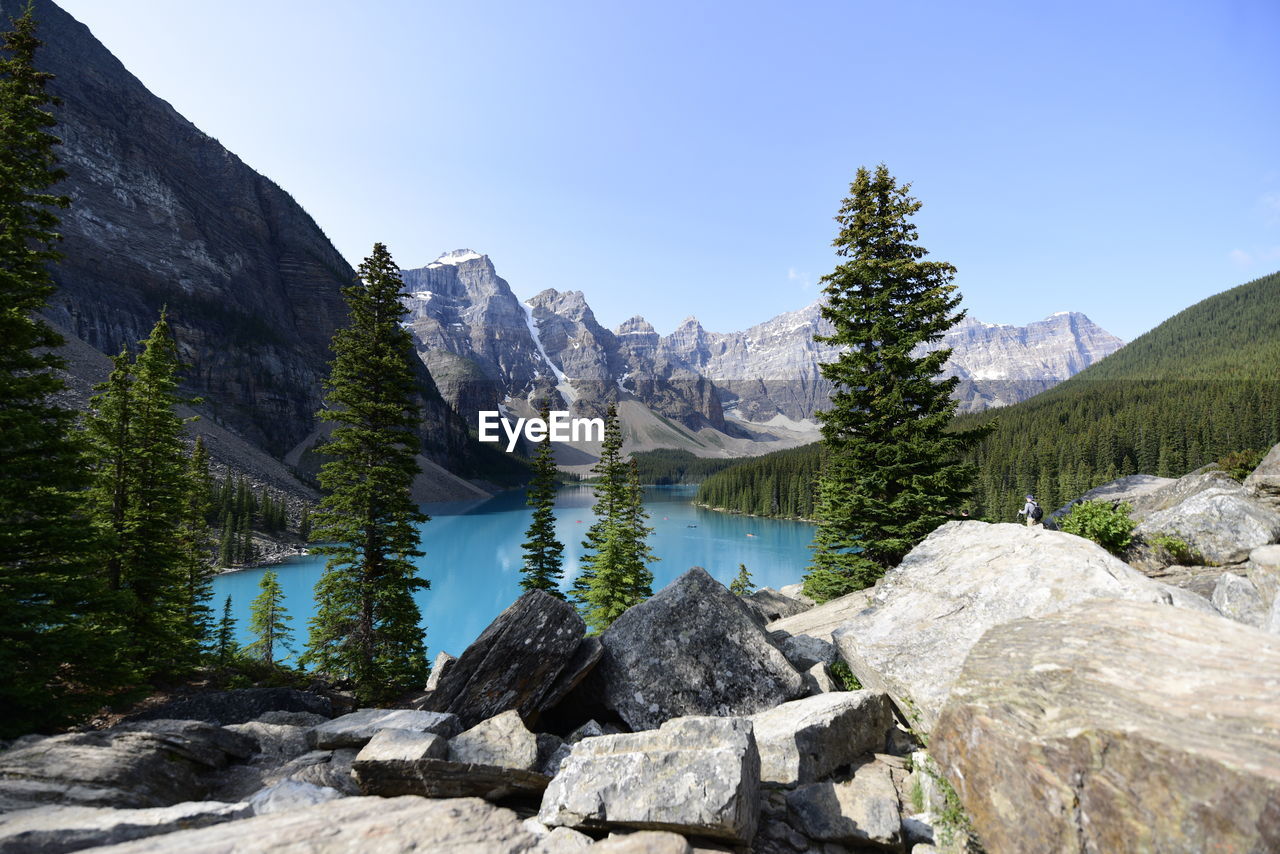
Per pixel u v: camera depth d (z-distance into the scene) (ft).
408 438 90.17
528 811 22.47
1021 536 36.96
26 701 38.22
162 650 81.41
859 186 80.64
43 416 45.83
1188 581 47.85
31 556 43.86
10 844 15.92
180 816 18.51
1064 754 13.48
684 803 18.56
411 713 29.73
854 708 27.58
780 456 623.77
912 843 20.88
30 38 53.16
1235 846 10.03
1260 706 12.51
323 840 16.11
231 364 520.83
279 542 291.38
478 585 260.83
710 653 36.37
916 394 72.38
